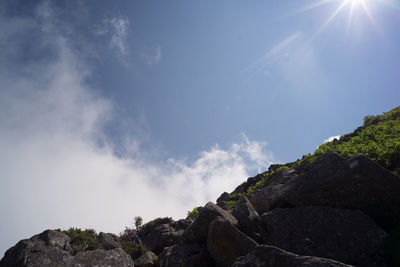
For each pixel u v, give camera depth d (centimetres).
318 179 1073
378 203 945
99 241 1421
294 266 632
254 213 1269
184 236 1329
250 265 727
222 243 1020
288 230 999
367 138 2127
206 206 1328
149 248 1839
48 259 1059
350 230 899
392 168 1330
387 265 762
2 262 1032
